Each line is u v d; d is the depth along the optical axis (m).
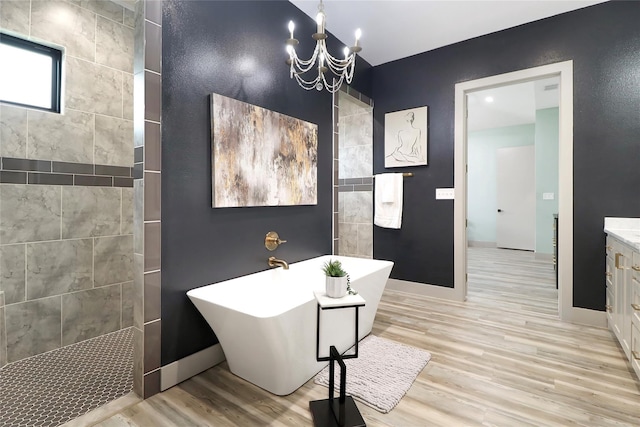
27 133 2.10
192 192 1.88
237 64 2.15
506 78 2.93
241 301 2.04
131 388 1.76
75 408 1.58
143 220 1.64
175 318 1.79
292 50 2.11
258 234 2.31
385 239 3.71
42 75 2.23
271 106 2.41
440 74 3.30
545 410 1.55
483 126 6.81
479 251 6.53
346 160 4.00
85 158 2.37
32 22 2.10
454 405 1.59
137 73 1.66
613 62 2.49
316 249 2.86
